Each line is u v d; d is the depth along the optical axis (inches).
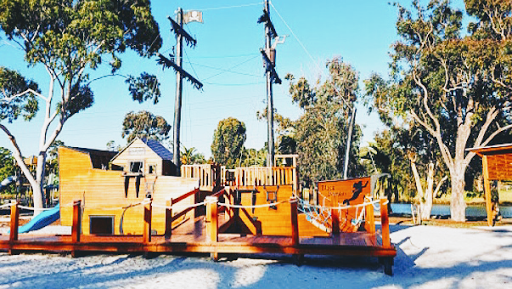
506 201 1817.2
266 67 709.9
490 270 348.8
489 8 920.9
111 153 617.0
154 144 643.5
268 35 759.1
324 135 1381.6
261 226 518.0
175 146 633.0
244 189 524.4
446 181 1280.8
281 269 336.2
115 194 514.3
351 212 557.3
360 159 1418.6
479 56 828.0
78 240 385.4
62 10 872.3
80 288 280.7
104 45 868.6
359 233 408.8
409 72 1023.6
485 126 976.3
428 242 528.7
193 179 502.6
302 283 295.4
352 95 1425.9
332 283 296.7
